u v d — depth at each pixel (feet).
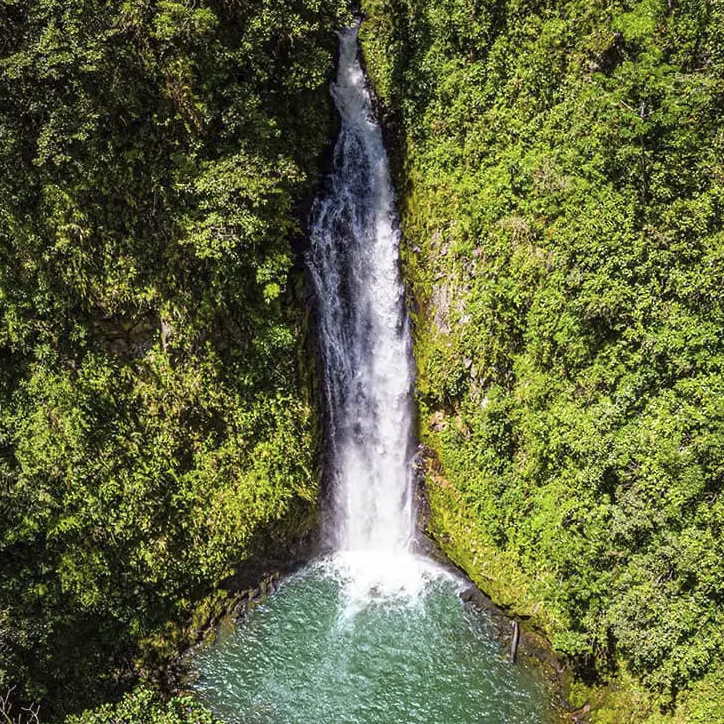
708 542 55.77
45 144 54.54
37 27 53.72
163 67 57.47
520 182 65.41
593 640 61.05
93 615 62.28
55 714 58.85
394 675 64.69
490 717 61.46
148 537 64.08
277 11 60.44
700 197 58.08
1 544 57.31
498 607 68.18
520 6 65.00
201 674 64.90
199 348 64.69
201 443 66.49
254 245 62.90
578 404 63.52
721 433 55.52
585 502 62.18
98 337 61.41
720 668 55.01
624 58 61.46
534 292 65.05
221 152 61.16
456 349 70.18
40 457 59.11
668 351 58.59
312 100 69.51
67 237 57.93
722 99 57.21
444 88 69.36
